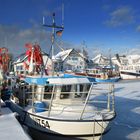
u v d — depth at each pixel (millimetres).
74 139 6953
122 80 39094
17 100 9719
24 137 5773
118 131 9336
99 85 26969
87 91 8016
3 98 11344
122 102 16219
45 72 9867
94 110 7637
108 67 47438
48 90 7898
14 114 7863
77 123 6750
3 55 15047
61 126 6906
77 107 7695
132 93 21516
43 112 7660
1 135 5898
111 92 7918
